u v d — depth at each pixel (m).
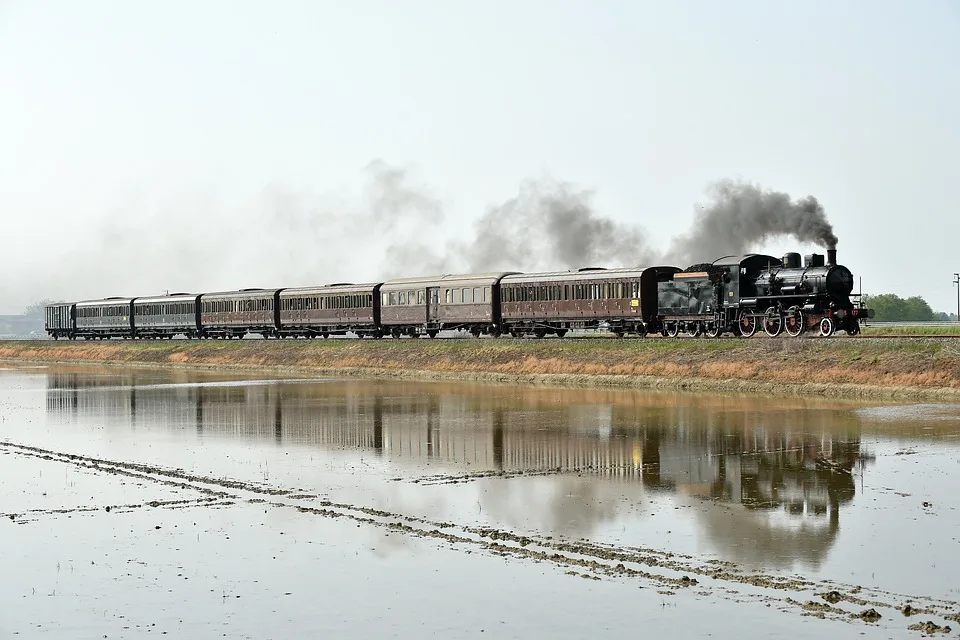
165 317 105.19
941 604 15.92
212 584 18.09
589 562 18.72
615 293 63.12
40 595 17.66
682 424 37.16
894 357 46.47
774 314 55.47
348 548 20.22
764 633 14.86
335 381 66.00
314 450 33.41
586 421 38.97
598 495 24.75
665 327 62.12
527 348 64.94
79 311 119.25
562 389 54.34
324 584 17.94
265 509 24.05
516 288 69.88
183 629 15.90
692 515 22.25
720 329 58.38
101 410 48.91
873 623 15.14
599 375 57.78
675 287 60.72
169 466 30.80
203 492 26.34
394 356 73.38
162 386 64.38
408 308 78.50
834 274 53.12
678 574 17.86
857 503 23.06
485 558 19.22
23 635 15.78
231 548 20.44
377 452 32.66
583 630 15.28
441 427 38.53
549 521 22.05
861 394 45.31
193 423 42.12
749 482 25.88
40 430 41.09
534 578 17.86
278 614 16.45
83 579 18.53
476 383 60.88
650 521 21.77
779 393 47.81
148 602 17.19
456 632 15.43
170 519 23.16
